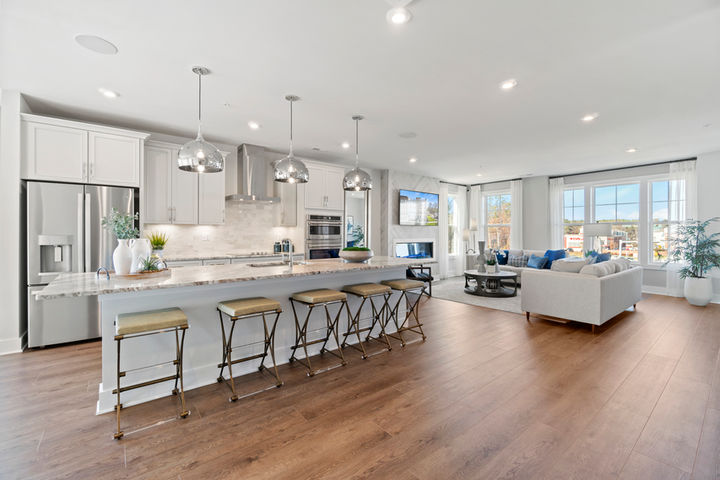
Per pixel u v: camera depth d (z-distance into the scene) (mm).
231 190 5168
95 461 1688
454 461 1700
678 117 3779
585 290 3900
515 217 8078
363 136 4602
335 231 6023
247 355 2781
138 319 2059
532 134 4457
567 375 2721
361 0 1887
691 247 5398
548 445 1829
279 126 4164
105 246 3631
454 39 2281
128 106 3521
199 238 4910
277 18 2051
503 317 4578
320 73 2777
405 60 2568
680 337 3705
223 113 3711
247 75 2814
